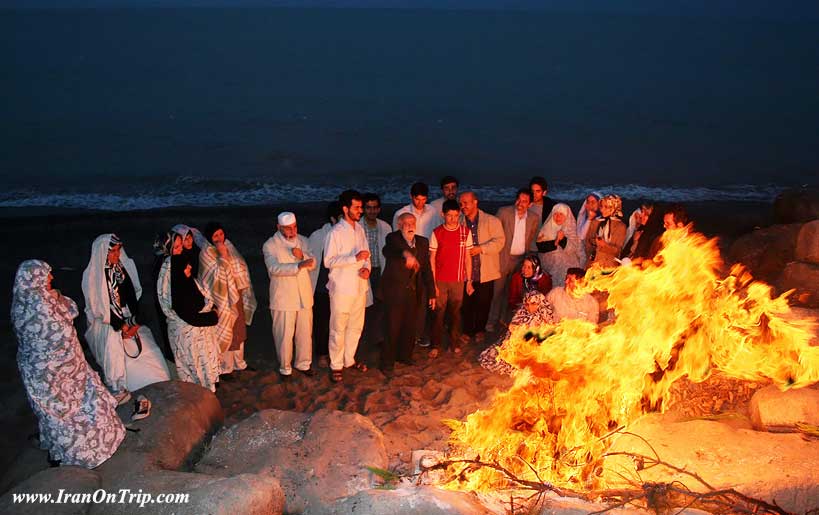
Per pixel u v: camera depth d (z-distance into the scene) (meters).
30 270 4.70
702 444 4.46
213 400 6.02
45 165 21.75
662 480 4.15
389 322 7.46
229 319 6.95
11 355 7.62
